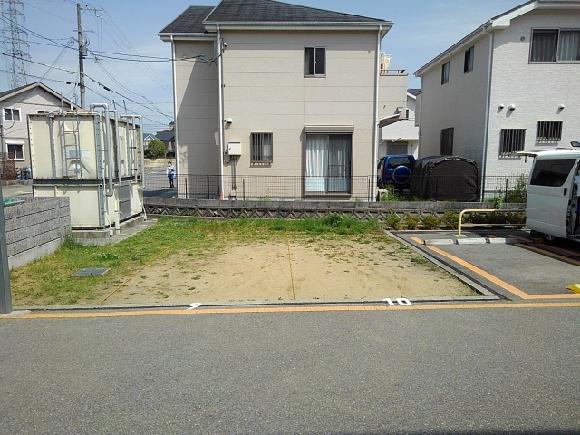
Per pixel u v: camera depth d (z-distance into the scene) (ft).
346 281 19.20
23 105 96.73
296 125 46.85
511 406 9.22
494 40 45.80
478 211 32.19
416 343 12.42
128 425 8.64
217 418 8.84
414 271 20.89
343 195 47.39
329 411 9.06
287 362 11.27
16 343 12.58
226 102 46.62
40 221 23.17
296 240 29.43
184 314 14.94
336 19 45.96
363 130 46.78
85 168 28.14
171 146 187.42
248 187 47.70
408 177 59.06
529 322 14.06
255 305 15.92
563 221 25.30
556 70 45.98
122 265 21.99
